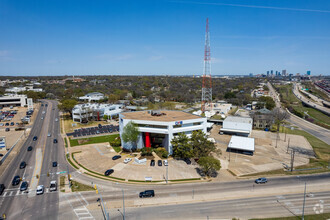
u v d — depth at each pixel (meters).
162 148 91.81
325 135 128.38
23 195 59.06
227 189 62.62
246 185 65.06
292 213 51.12
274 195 59.31
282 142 109.88
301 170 76.06
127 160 80.69
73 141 106.94
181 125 90.75
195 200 56.91
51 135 118.25
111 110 164.00
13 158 85.62
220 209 52.81
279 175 72.00
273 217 49.59
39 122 147.62
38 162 81.75
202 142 80.06
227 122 123.06
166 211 51.94
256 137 118.00
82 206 54.12
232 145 93.19
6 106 198.50
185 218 49.34
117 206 54.12
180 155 83.00
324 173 73.50
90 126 138.00
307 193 60.34
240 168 77.88
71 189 62.22
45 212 51.69
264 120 135.25
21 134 119.88
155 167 76.81
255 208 53.22
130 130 86.00
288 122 160.75
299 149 99.31
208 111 161.50
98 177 69.62
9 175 71.12
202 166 71.62
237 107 192.38
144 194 57.97
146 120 89.50
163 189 62.47
